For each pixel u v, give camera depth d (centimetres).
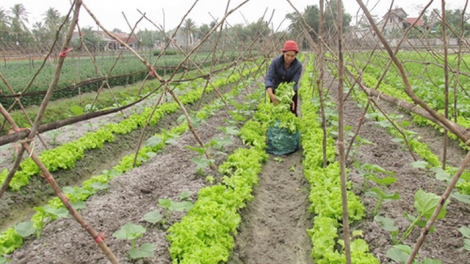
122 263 398
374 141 816
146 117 1013
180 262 394
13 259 408
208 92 1603
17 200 603
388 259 395
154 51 3928
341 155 323
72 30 270
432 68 2161
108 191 564
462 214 482
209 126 947
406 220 459
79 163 744
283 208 611
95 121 999
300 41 2497
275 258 483
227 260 443
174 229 444
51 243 429
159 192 571
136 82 2220
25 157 720
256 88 1708
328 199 516
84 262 401
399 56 1772
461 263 384
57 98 1538
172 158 711
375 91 534
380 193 446
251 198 574
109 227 467
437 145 892
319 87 603
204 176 625
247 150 734
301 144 866
